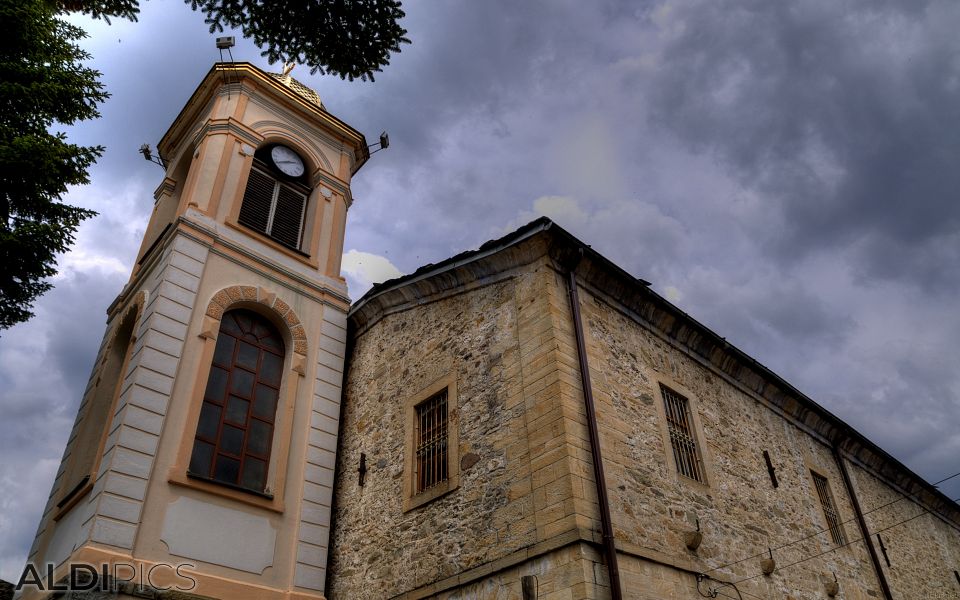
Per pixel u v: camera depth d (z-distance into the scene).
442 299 12.33
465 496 9.77
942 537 18.64
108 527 9.19
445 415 11.02
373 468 11.78
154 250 13.09
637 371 10.82
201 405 11.08
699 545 9.59
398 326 13.07
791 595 10.99
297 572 10.82
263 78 15.54
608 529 8.25
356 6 9.09
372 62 9.51
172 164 15.80
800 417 14.77
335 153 16.50
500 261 11.20
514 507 8.98
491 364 10.54
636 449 9.76
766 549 11.10
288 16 9.05
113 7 9.67
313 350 13.22
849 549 13.59
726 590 9.62
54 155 10.75
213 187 13.46
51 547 10.37
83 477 10.34
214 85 15.38
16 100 11.06
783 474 13.00
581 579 7.75
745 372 13.38
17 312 11.11
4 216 10.84
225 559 10.15
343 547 11.45
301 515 11.36
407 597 9.76
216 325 11.95
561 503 8.38
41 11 11.31
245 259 13.05
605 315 10.93
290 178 15.14
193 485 10.27
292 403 12.31
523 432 9.41
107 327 13.64
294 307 13.35
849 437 15.91
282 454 11.68
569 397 9.21
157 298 11.41
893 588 14.28
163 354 10.95
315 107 16.36
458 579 9.13
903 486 17.94
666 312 11.95
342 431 13.01
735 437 12.23
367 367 13.31
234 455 11.25
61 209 11.17
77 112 11.68
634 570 8.31
